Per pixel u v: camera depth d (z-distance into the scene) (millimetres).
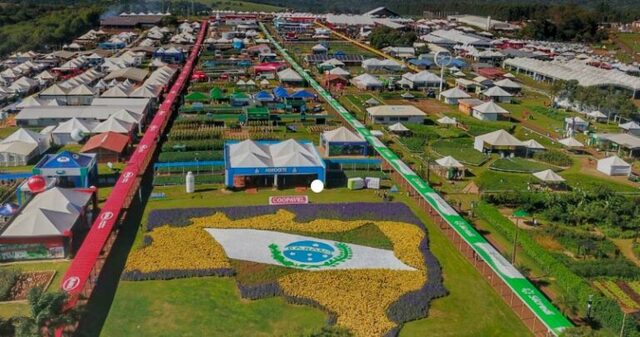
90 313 48500
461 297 53156
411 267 57750
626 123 115625
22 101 115438
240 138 100875
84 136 96750
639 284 56344
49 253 58031
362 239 63531
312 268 56781
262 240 62469
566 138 103625
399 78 163750
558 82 142375
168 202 72938
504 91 143375
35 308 40375
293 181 81188
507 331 48094
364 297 51656
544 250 60406
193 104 120375
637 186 83938
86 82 136625
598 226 69500
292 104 122500
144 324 47375
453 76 173000
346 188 79875
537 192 76625
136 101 115562
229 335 46219
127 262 56625
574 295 52719
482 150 98062
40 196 64188
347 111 120062
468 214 72688
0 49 195750
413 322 48906
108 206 64938
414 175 80688
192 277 55000
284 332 46281
